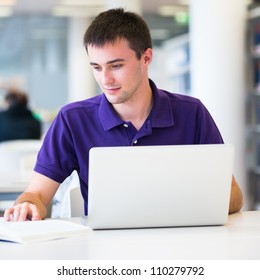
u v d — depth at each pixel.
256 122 6.00
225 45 5.67
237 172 5.85
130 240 1.67
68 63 12.03
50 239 1.70
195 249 1.54
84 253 1.51
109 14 2.01
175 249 1.54
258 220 2.03
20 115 7.09
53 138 2.26
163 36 12.25
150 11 10.06
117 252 1.52
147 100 2.24
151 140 2.25
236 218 2.08
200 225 1.89
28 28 12.23
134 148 1.77
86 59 11.50
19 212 1.94
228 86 5.70
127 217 1.83
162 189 1.80
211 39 5.69
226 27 5.66
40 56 13.27
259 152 6.04
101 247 1.58
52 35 12.84
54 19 11.41
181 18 10.73
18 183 3.66
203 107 2.37
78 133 2.25
